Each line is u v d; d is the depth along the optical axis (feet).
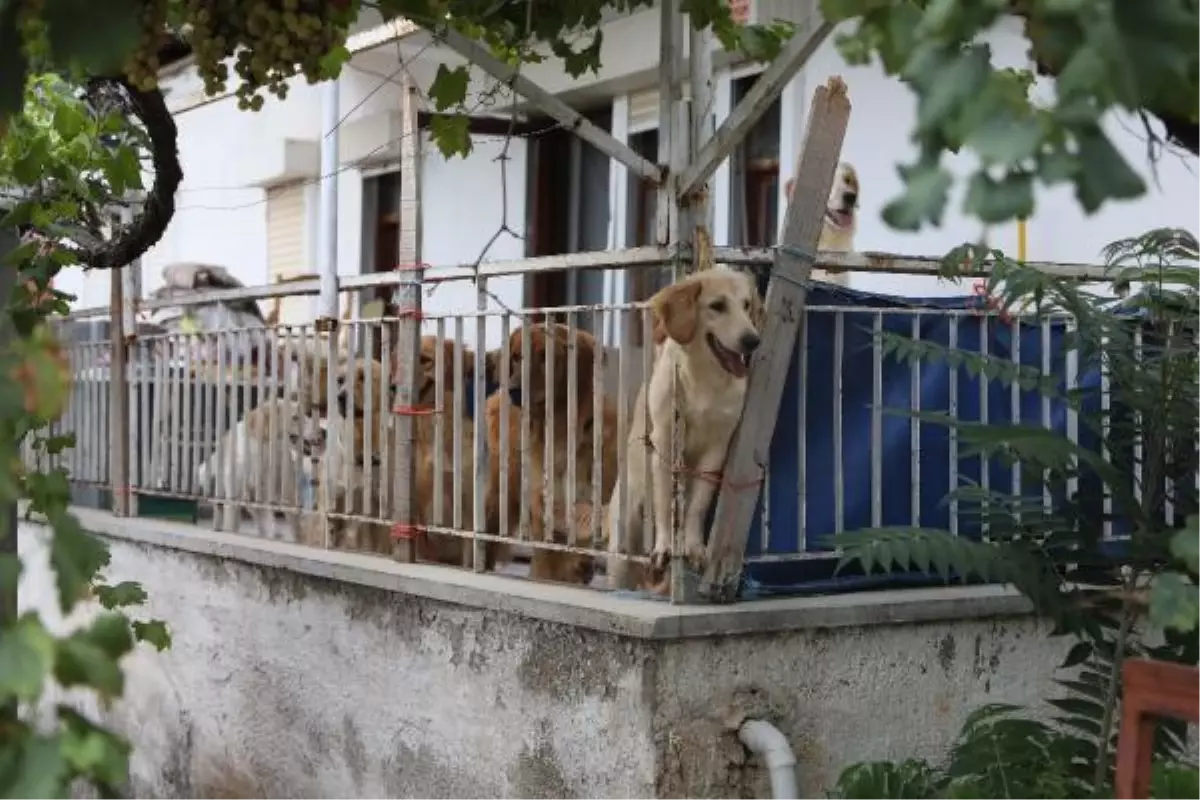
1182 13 4.70
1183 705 8.87
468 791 16.58
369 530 20.95
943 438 16.24
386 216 41.96
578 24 16.33
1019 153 4.71
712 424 14.62
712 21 14.55
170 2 10.66
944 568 11.57
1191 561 8.21
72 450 27.58
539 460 18.10
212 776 22.15
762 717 14.40
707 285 14.44
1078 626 11.89
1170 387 12.14
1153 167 8.11
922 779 13.14
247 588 21.22
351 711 18.83
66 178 17.02
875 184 26.73
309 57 10.69
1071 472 12.51
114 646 5.57
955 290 25.32
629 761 14.11
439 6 12.98
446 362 19.61
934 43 5.03
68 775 5.17
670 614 13.93
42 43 6.98
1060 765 12.36
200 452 23.76
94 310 27.32
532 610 15.35
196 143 49.78
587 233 36.37
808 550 15.42
